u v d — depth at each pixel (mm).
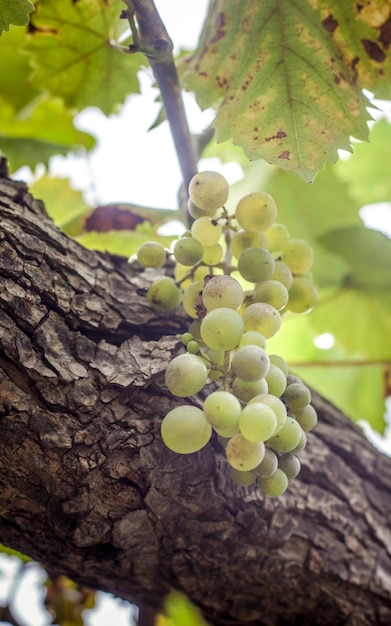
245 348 277
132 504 331
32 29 425
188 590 375
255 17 364
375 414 618
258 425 269
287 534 370
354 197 678
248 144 353
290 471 309
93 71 454
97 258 368
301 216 620
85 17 422
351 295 581
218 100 380
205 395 345
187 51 529
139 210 475
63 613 525
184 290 357
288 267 352
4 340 311
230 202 621
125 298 360
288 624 398
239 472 299
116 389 326
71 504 325
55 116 616
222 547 357
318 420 425
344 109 356
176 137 384
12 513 328
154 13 343
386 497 415
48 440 312
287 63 360
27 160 586
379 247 557
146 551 350
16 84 531
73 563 355
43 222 359
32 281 328
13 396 309
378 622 398
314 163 347
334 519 387
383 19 353
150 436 325
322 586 385
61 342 326
